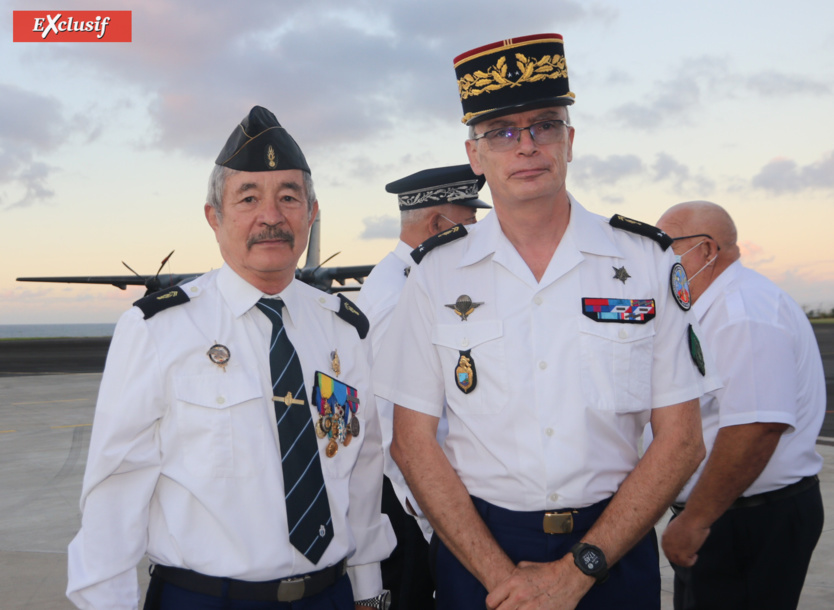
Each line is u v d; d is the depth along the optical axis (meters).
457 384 1.73
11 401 13.82
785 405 1.93
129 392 1.58
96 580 1.53
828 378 16.36
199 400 1.62
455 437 1.78
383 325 2.58
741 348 1.98
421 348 1.81
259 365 1.71
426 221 2.83
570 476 1.63
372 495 1.95
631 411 1.67
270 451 1.66
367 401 1.94
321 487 1.70
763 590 2.10
